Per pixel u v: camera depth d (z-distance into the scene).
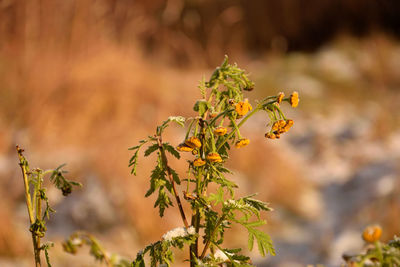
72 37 8.80
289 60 13.36
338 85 11.93
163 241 1.08
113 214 5.87
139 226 5.77
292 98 1.09
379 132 9.23
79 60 8.58
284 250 5.99
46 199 1.18
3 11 8.45
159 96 8.59
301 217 6.89
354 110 10.89
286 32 14.90
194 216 1.14
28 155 6.83
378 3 14.50
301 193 7.26
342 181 7.82
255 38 14.84
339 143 9.20
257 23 14.86
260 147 7.83
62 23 8.80
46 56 8.34
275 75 12.40
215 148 1.10
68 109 7.66
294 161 8.20
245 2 14.91
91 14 9.14
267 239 1.06
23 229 5.32
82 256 3.51
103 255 1.35
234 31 13.87
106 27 9.80
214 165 1.14
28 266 4.60
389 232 5.50
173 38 12.02
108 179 6.14
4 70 8.05
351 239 5.82
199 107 1.15
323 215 6.94
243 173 7.42
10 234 4.79
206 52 12.77
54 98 7.73
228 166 7.51
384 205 6.15
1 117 7.57
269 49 14.46
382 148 8.78
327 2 14.71
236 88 1.19
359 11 14.55
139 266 1.10
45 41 8.61
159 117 8.00
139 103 8.31
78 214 5.74
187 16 13.47
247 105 1.09
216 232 1.10
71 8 8.87
